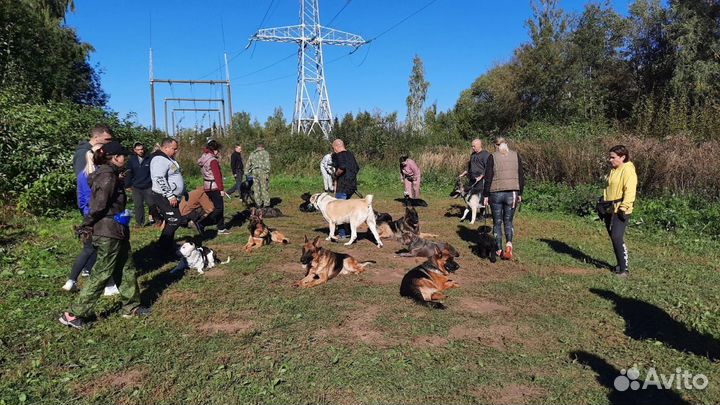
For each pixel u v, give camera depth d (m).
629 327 4.66
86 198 5.52
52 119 11.44
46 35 18.83
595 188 12.70
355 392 3.44
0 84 13.80
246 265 6.78
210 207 8.78
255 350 4.07
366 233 9.07
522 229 9.80
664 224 9.66
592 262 7.17
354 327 4.60
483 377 3.67
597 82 26.83
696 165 11.78
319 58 31.92
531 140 17.23
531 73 28.50
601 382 3.63
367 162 22.47
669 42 24.03
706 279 6.23
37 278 5.78
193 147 23.98
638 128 16.39
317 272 5.89
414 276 5.45
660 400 3.37
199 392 3.41
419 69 45.56
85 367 3.71
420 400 3.35
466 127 35.00
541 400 3.37
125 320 4.61
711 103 17.06
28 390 3.36
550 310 5.12
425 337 4.40
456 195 11.09
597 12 26.94
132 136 16.20
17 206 9.39
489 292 5.71
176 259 6.98
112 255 4.34
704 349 4.17
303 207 12.20
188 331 4.44
